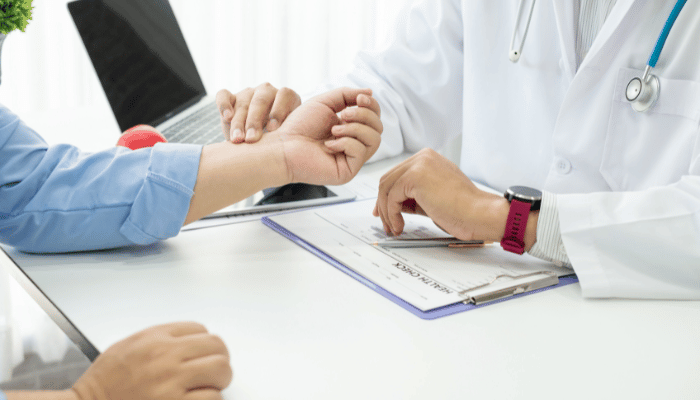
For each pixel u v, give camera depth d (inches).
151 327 16.8
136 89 42.2
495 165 41.8
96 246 25.5
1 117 25.6
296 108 30.9
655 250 24.5
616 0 33.8
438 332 20.2
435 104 44.9
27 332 19.5
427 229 29.7
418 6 45.3
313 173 28.3
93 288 22.2
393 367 18.1
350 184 36.4
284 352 18.6
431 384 17.3
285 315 20.8
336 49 101.3
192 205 25.9
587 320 21.8
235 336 19.3
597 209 25.8
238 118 30.0
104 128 43.1
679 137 30.4
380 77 44.6
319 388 16.9
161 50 48.2
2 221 24.6
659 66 31.4
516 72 40.1
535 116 39.3
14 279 23.4
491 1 40.0
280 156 27.5
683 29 30.3
